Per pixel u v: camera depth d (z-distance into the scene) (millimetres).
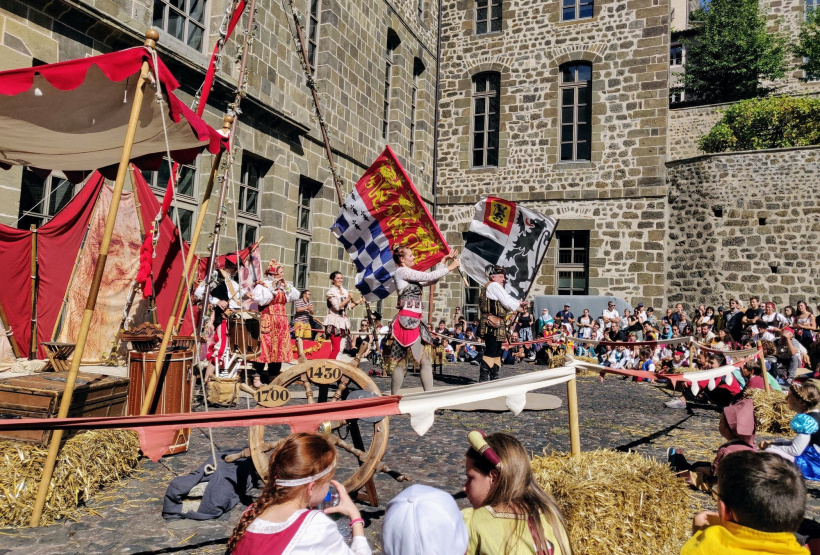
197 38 9688
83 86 4023
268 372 8242
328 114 12891
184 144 5086
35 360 6445
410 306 5574
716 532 1896
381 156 6406
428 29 18141
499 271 8320
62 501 3379
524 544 1812
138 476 4148
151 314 7242
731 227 14758
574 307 15922
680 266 15547
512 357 14805
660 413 7691
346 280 13812
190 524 3344
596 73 16734
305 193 12695
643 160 16156
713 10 23656
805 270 13969
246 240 10773
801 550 1789
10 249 6512
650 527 2998
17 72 3561
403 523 1675
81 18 7383
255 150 10562
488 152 18297
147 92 4059
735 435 3906
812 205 13984
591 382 11367
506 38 17906
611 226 16344
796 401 4273
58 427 2227
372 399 2707
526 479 1940
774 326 11797
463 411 7219
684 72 26266
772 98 18219
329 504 3215
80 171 5898
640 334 14672
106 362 7172
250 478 3680
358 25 14172
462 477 4383
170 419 2363
